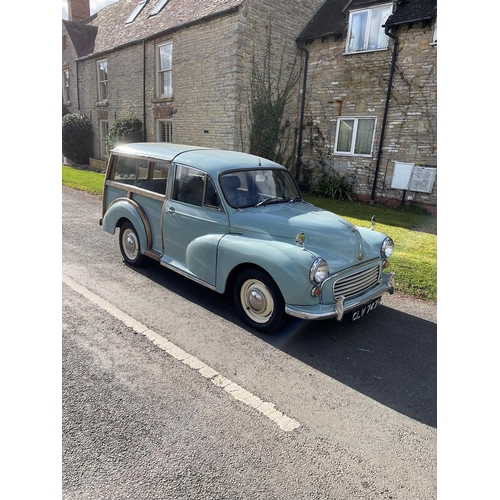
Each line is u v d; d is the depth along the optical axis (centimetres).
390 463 228
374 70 1140
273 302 362
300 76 1330
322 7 1357
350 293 373
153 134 1531
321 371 322
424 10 1011
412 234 803
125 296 450
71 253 598
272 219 388
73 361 313
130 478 207
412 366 337
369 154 1195
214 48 1195
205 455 226
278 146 1326
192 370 311
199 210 431
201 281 423
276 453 231
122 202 536
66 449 223
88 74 1870
